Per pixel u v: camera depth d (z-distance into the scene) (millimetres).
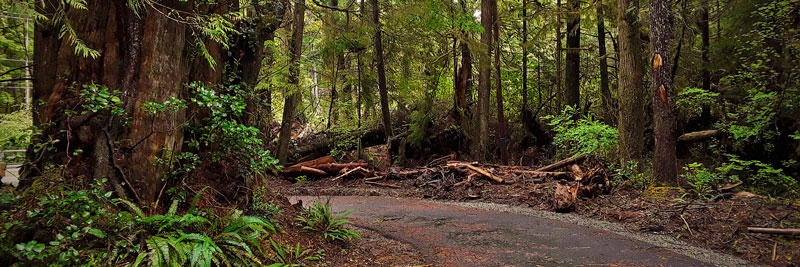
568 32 18469
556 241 6031
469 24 13938
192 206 4102
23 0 3047
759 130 12031
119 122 4152
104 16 4254
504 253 5344
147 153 4234
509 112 20734
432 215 8344
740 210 6719
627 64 11172
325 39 14312
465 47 16828
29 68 4293
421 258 5078
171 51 4484
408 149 17188
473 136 16625
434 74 18156
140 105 4242
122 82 4254
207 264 3305
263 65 12750
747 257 5137
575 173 11844
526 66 20781
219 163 5074
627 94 11055
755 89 12344
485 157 15742
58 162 3889
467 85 17156
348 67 19984
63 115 3982
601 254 5312
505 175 12656
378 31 14953
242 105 4484
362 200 10766
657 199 8219
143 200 4137
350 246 5387
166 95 4422
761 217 6309
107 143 4012
